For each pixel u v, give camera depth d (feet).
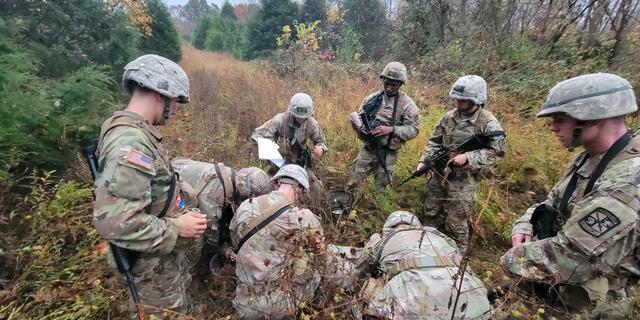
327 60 45.93
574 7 25.67
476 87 9.96
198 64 52.95
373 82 27.02
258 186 9.41
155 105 6.22
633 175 5.00
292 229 7.47
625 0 22.26
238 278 8.18
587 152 5.97
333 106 21.75
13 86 10.89
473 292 6.59
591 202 5.20
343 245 10.66
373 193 13.64
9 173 10.34
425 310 6.33
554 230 6.29
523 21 28.19
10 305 7.66
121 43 19.72
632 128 13.46
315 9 74.38
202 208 8.82
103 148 5.62
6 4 15.70
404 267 7.11
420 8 35.73
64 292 8.21
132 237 5.52
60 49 16.71
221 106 22.97
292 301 6.88
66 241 9.93
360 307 6.93
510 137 16.40
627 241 5.09
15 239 9.29
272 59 42.75
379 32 54.24
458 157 10.24
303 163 13.20
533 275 5.80
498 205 13.02
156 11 46.44
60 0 17.26
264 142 11.57
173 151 15.84
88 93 13.83
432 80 27.86
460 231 11.21
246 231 8.00
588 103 5.25
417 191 14.07
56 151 12.06
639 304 6.02
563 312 6.40
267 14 74.90
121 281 6.82
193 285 9.53
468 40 30.50
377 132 12.60
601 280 5.52
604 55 23.15
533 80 22.29
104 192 5.36
